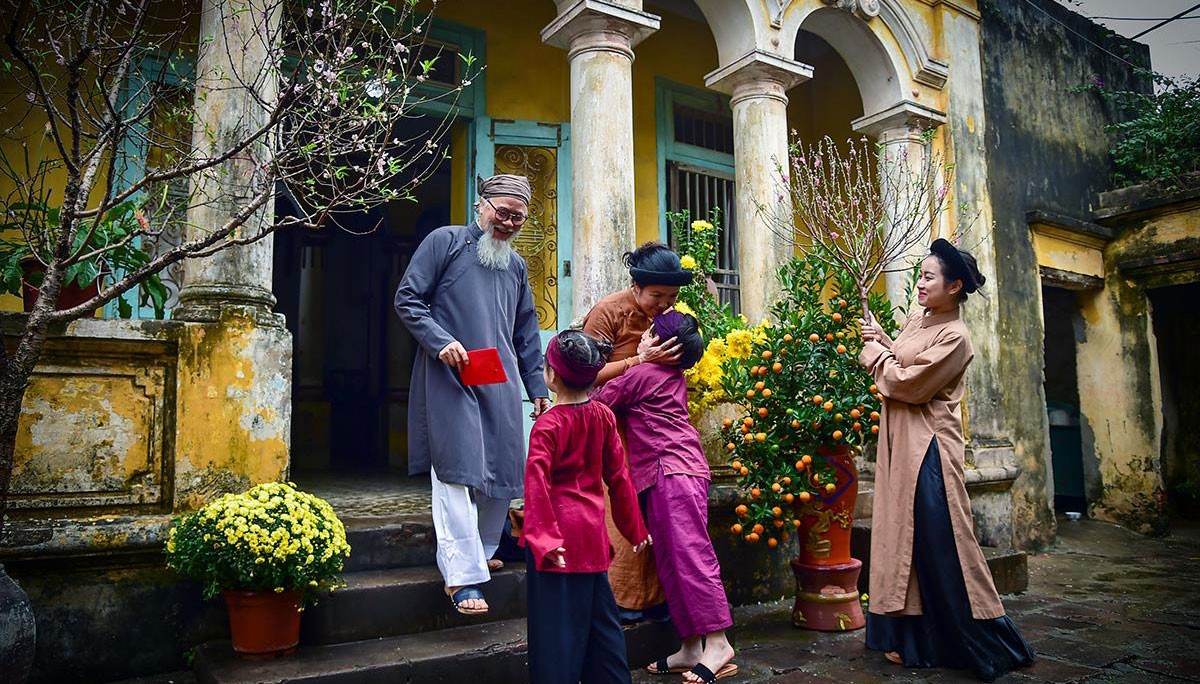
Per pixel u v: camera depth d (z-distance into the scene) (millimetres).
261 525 3008
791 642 3992
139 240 4574
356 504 4848
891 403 3734
